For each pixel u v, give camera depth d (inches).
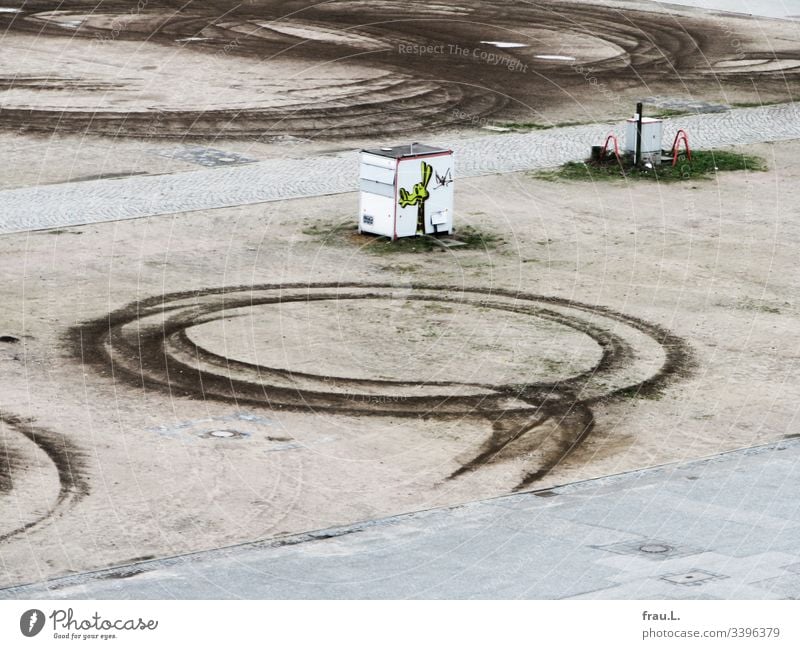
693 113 2003.0
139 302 1143.0
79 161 1640.0
